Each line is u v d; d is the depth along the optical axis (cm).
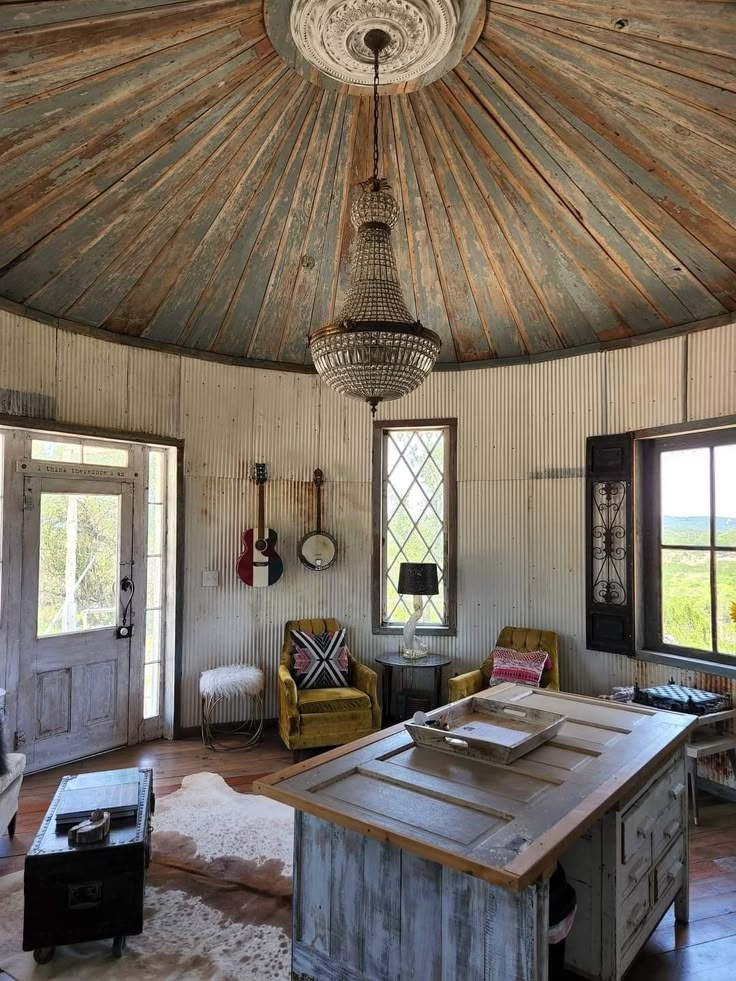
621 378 446
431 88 309
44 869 226
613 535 446
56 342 403
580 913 213
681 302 404
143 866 235
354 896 188
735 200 326
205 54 276
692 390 409
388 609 520
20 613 393
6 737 384
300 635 472
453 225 404
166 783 387
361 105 318
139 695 461
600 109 299
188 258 410
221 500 485
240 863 295
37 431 399
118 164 327
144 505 468
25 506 397
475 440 501
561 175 346
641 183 336
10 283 371
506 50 279
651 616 434
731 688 380
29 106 278
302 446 512
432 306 474
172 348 465
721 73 262
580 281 421
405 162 357
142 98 292
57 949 237
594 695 452
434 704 476
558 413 474
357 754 226
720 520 400
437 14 249
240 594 489
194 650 473
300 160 353
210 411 482
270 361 505
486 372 500
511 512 488
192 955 233
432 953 171
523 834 166
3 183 314
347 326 249
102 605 441
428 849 159
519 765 215
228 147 337
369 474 515
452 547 503
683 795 259
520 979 155
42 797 366
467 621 498
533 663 435
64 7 236
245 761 425
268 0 253
